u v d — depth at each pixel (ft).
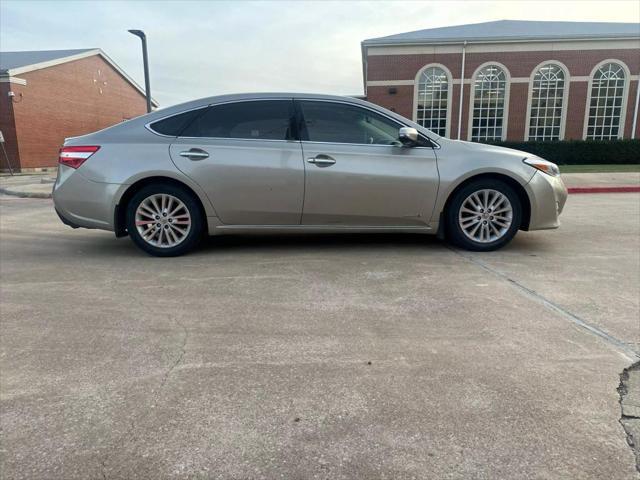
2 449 6.16
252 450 6.12
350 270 13.87
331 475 5.67
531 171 15.49
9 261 15.61
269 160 15.16
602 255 15.65
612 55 79.20
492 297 11.47
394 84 82.12
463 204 15.66
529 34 80.43
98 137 15.61
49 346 9.07
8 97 84.64
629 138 80.12
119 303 11.37
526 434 6.37
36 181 61.62
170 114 15.66
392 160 15.31
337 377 7.86
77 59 102.12
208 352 8.78
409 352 8.69
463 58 80.53
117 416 6.85
